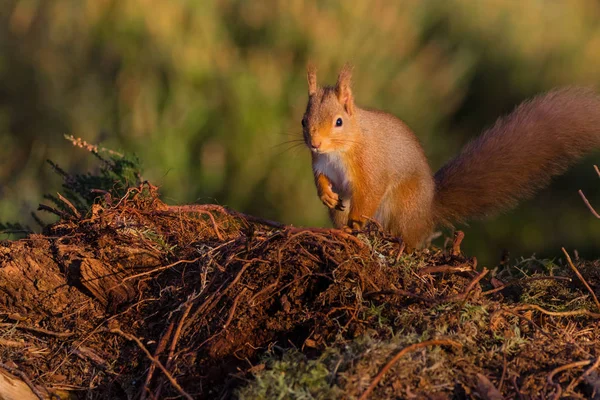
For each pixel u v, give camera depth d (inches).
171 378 215.9
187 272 259.8
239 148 557.0
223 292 241.8
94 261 256.4
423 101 613.3
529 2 745.6
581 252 563.2
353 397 203.3
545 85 665.0
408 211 344.8
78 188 349.7
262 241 259.9
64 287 258.4
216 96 574.2
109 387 239.6
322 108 324.8
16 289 256.7
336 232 252.4
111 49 617.3
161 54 596.4
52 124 609.0
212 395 229.0
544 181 364.8
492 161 365.1
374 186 333.4
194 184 534.3
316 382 209.9
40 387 237.5
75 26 642.8
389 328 229.1
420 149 351.9
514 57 673.0
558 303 262.5
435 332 223.8
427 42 665.6
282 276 246.5
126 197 283.4
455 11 687.7
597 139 361.4
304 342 229.0
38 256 259.6
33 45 652.7
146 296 256.8
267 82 573.3
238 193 544.1
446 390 211.5
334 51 605.6
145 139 539.5
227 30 623.2
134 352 245.0
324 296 239.1
